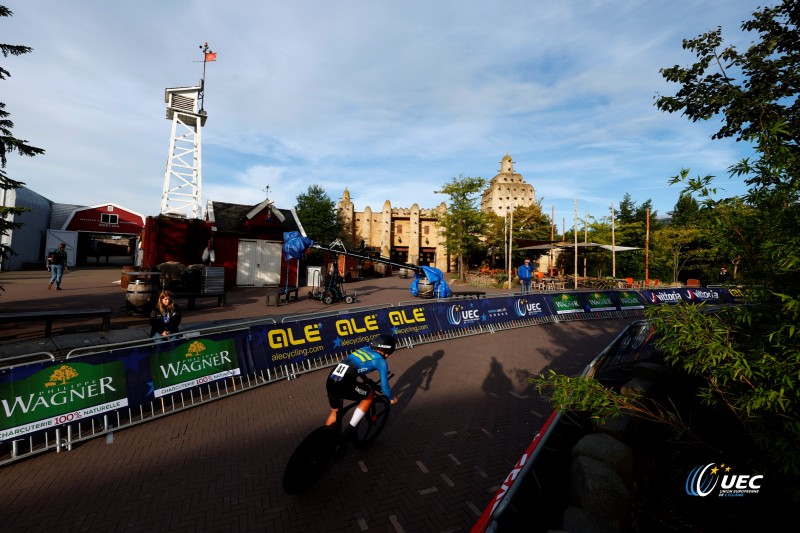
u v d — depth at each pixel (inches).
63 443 171.0
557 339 432.5
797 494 105.6
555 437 155.8
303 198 1685.5
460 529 130.1
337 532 126.6
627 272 1386.6
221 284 610.2
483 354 360.5
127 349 202.4
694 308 115.5
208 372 235.8
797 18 131.3
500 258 1568.7
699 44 147.2
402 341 376.8
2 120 324.2
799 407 100.3
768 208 108.3
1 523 123.3
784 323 98.0
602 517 108.3
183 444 179.8
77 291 585.0
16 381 163.3
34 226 1169.4
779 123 103.8
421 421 213.2
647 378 216.1
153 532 122.7
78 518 127.8
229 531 125.0
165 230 722.8
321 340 309.9
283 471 160.2
